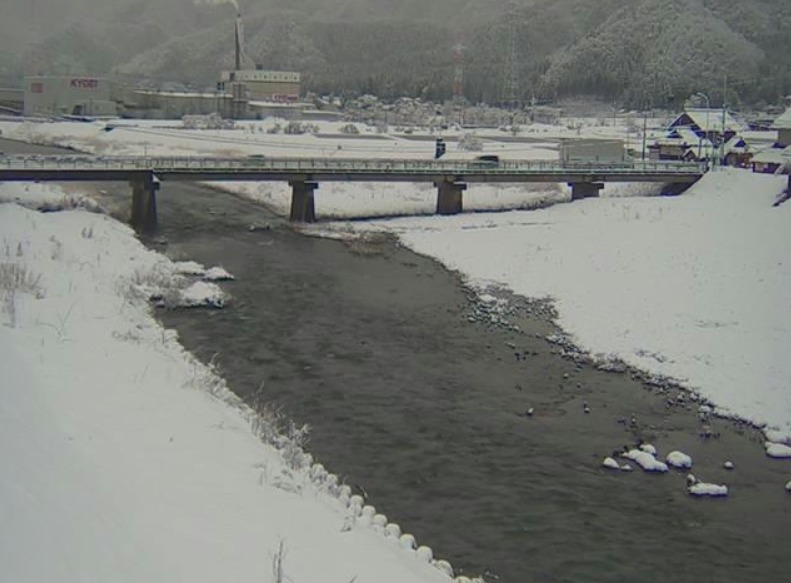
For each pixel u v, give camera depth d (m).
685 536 16.47
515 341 30.33
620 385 25.72
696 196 62.22
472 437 21.25
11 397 13.71
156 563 9.51
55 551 8.71
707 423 22.81
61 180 49.41
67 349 19.30
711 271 38.56
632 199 62.31
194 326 30.55
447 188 60.03
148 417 15.23
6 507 9.04
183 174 52.81
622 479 19.06
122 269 36.12
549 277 39.84
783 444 21.42
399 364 27.27
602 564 15.16
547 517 16.95
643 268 40.06
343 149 96.50
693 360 27.64
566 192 69.19
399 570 11.04
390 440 20.78
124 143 99.56
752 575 15.06
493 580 14.34
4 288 25.05
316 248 47.72
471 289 38.47
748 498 18.36
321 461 19.25
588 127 171.12
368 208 61.47
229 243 48.25
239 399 20.91
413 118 186.88
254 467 13.75
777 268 38.12
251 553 10.45
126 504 11.04
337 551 11.16
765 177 61.75
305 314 33.25
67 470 11.38
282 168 55.50
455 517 16.75
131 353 20.42
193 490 12.16
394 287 38.69
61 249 35.75
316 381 25.17
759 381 25.44
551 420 22.70
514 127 147.88
